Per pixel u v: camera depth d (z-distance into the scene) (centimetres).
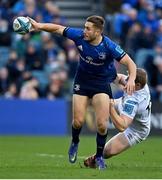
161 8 7988
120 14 7638
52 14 7450
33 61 6750
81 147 5056
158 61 7131
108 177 2819
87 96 3197
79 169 3170
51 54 6900
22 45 6750
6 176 2831
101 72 3144
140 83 3228
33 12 7156
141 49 7250
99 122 3152
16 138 5969
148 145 5341
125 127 3203
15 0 7375
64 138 6059
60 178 2759
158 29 7638
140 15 7719
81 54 3133
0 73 6538
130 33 7262
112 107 3183
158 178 2823
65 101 6600
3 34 6950
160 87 7031
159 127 6606
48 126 6544
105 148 3384
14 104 6481
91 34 3061
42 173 2962
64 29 3161
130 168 3294
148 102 3300
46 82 6675
